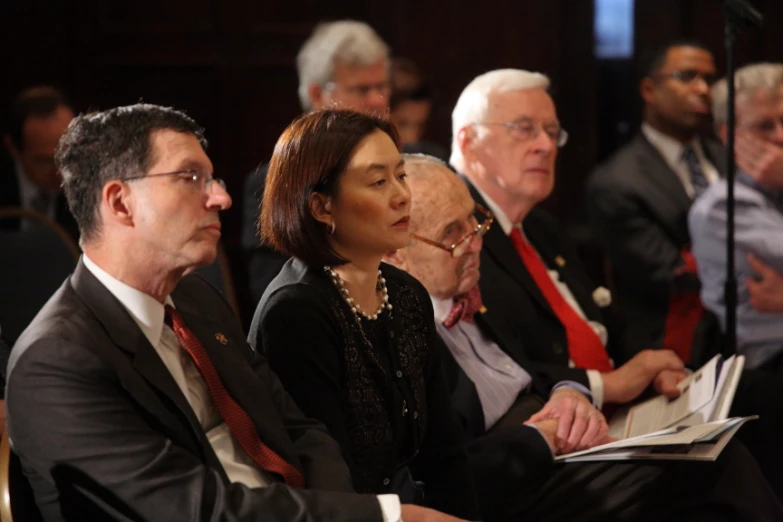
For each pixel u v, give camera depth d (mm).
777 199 10289
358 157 5645
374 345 5922
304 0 15344
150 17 15070
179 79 15219
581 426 6871
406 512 4953
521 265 8094
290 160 5738
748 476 6789
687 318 10812
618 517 6637
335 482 5250
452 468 6340
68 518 4605
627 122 16281
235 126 15367
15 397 4543
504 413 7215
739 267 9875
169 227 4809
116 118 4852
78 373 4512
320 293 5758
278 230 5816
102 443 4484
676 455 6188
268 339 5730
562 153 15992
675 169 13047
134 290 4895
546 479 6711
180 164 4824
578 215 16047
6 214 9250
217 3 15156
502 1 15656
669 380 7816
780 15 15859
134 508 4508
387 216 5676
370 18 15445
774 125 10195
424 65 15617
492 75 8438
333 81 11703
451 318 7184
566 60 15867
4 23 14562
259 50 15305
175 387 4793
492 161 8258
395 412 5938
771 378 8867
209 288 5637
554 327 8102
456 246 6926
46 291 9016
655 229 12242
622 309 12281
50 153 11805
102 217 4844
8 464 4684
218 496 4590
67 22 14789
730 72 8609
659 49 13148
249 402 5199
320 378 5668
